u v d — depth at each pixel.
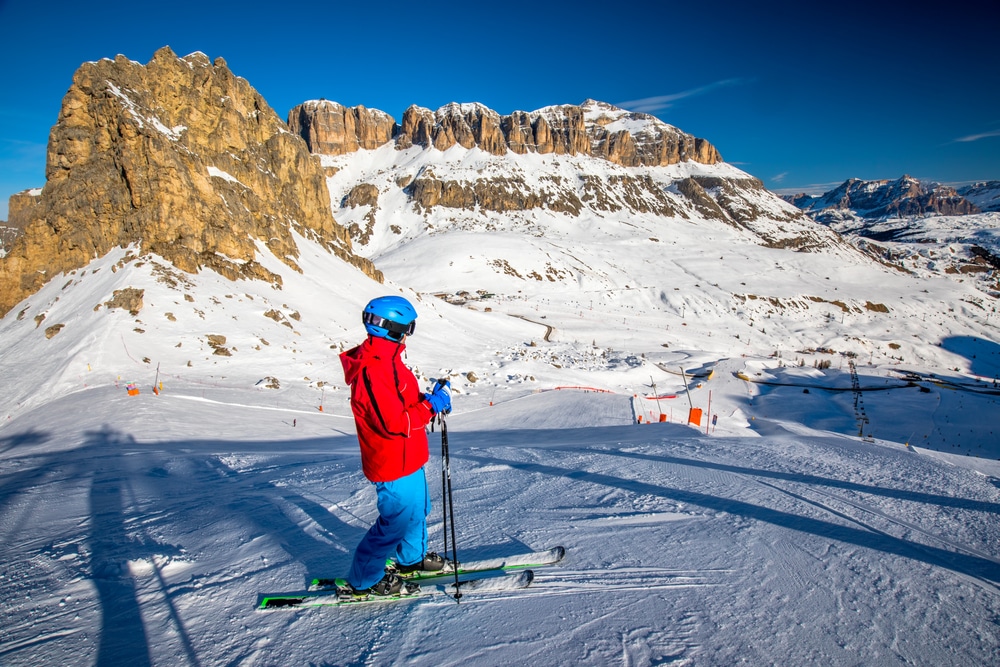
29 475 7.71
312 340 35.94
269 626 2.74
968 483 5.23
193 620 2.80
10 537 4.14
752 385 45.91
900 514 4.35
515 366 41.66
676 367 52.75
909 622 2.77
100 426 16.25
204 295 35.03
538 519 4.34
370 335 2.79
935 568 3.40
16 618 2.83
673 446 7.63
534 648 2.52
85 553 3.68
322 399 26.33
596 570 3.34
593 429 18.44
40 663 2.43
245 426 18.47
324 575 3.27
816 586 3.15
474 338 52.34
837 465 6.02
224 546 3.82
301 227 55.75
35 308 33.72
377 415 2.70
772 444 7.43
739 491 5.00
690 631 2.66
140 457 9.71
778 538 3.84
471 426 22.94
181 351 29.25
